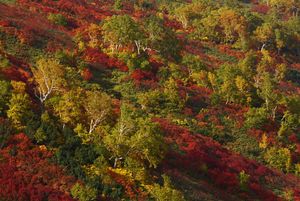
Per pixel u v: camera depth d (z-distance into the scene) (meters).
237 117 62.59
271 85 67.88
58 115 41.62
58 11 85.56
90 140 38.94
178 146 48.56
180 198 33.94
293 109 66.44
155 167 38.22
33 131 37.72
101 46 71.06
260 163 54.59
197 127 57.09
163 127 51.78
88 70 61.50
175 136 50.94
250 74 75.88
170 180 38.12
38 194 32.12
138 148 37.91
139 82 62.94
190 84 68.25
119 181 35.41
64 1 93.12
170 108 59.19
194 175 43.62
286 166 54.91
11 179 32.56
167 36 76.75
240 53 97.69
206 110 62.03
